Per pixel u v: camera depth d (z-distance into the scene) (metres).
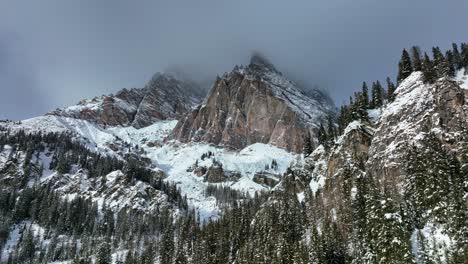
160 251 158.88
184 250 153.75
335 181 116.81
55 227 185.25
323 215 112.00
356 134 125.19
